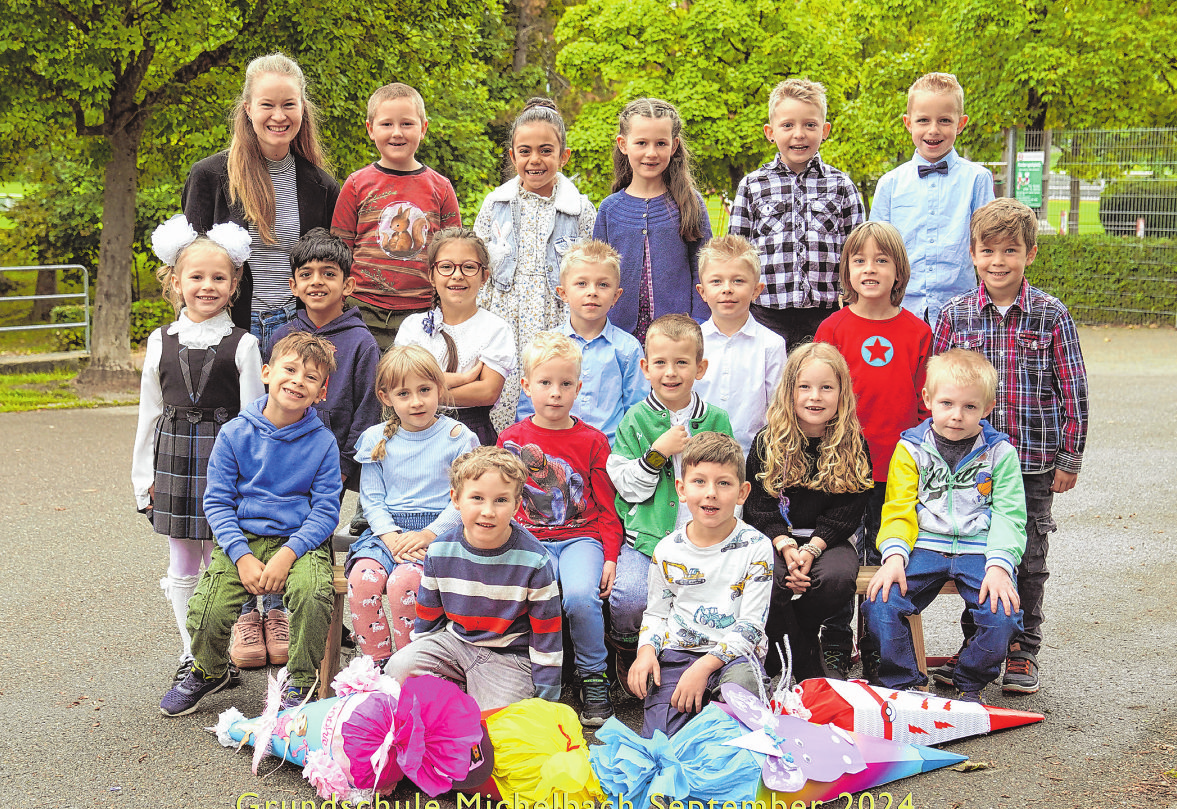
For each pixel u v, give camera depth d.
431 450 3.84
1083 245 15.87
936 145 5.04
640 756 2.95
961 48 17.30
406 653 3.31
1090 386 10.69
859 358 4.17
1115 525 6.01
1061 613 4.61
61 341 14.55
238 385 3.87
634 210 4.70
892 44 21.66
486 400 4.24
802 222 4.92
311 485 3.76
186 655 3.76
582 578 3.53
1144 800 2.94
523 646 3.39
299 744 3.14
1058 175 16.45
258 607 4.25
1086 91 16.59
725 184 19.61
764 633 3.42
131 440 8.79
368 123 4.84
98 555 5.54
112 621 4.54
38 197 16.62
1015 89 16.53
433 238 4.27
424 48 12.49
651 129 4.60
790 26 18.83
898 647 3.65
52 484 7.20
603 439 3.87
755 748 2.93
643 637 3.44
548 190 4.83
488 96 23.52
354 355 4.14
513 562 3.31
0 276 17.48
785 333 5.01
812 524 3.78
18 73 10.37
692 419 3.86
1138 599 4.77
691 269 4.73
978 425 3.79
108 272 11.59
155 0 10.82
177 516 3.78
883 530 3.79
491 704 3.28
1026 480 4.01
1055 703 3.65
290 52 11.05
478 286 4.26
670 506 3.77
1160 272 15.38
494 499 3.25
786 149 4.92
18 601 4.79
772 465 3.75
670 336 3.78
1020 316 4.03
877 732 3.22
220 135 11.52
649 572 3.54
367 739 2.96
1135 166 15.70
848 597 3.65
